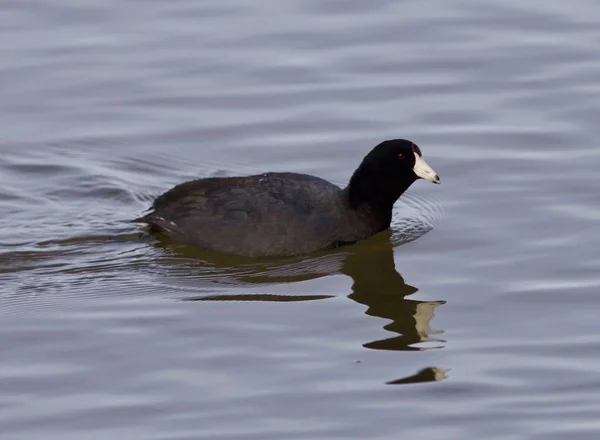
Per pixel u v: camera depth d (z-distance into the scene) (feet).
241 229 51.85
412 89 67.21
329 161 60.80
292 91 67.21
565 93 66.08
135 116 65.46
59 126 64.64
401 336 44.70
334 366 42.57
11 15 74.95
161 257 51.88
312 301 47.85
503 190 57.36
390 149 52.85
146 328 45.47
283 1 76.64
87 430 38.58
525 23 73.67
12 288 48.98
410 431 38.32
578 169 58.65
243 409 39.73
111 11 75.56
